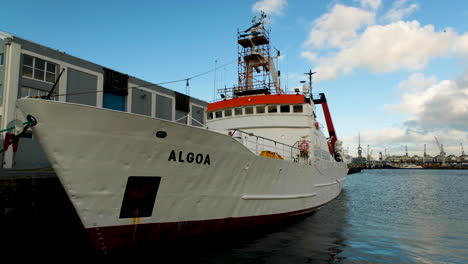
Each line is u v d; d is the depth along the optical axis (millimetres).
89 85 23203
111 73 24750
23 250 8336
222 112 14359
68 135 5734
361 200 19734
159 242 7105
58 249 8383
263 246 8219
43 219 10266
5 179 9656
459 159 177500
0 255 7898
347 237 9492
